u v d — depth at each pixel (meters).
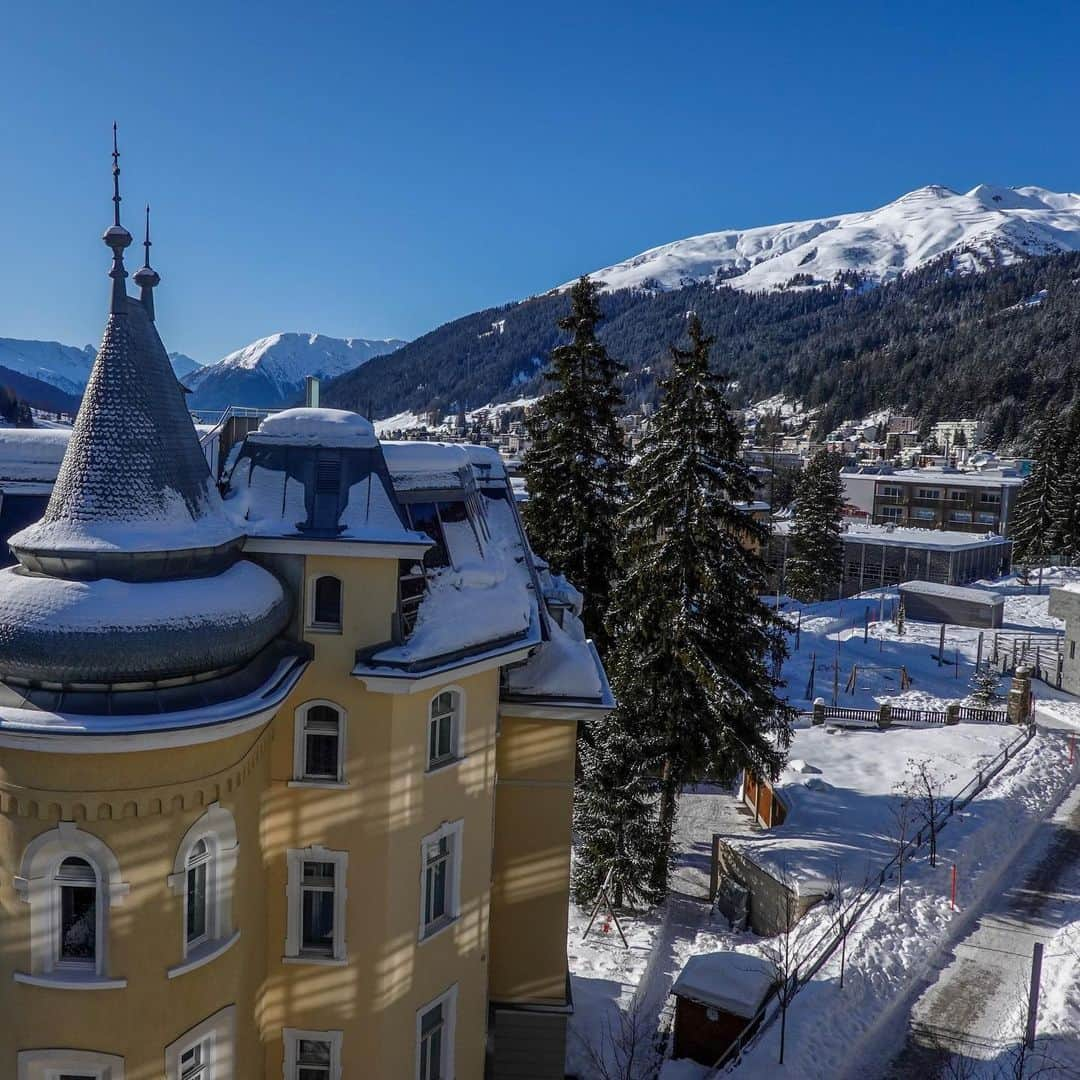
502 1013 17.94
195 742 11.09
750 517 27.66
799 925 24.78
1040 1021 20.88
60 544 11.03
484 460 21.31
